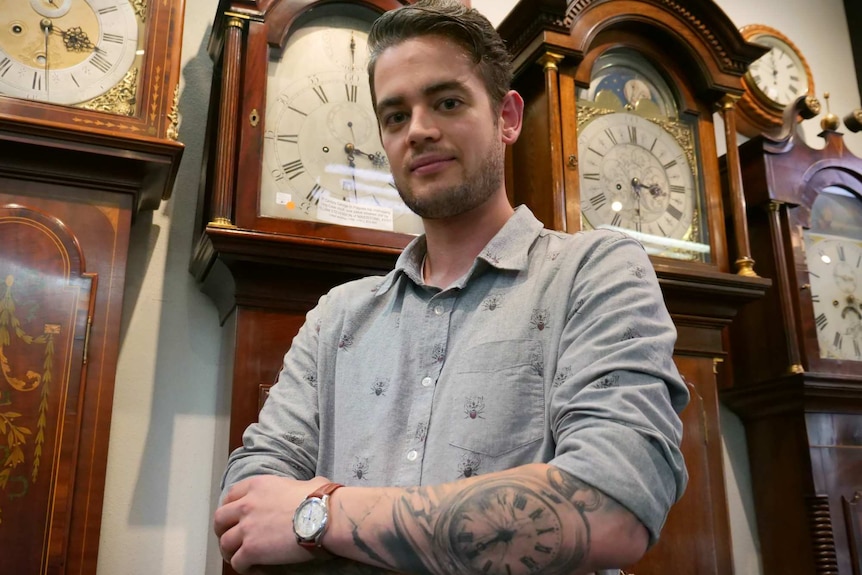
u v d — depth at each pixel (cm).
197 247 147
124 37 144
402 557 64
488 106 91
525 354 77
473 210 91
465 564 61
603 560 61
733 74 188
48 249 131
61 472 123
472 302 84
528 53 173
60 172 134
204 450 154
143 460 149
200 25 179
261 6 154
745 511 203
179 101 171
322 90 159
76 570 121
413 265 93
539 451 72
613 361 69
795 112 210
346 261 145
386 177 159
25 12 139
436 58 89
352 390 86
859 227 214
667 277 163
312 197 151
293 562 69
